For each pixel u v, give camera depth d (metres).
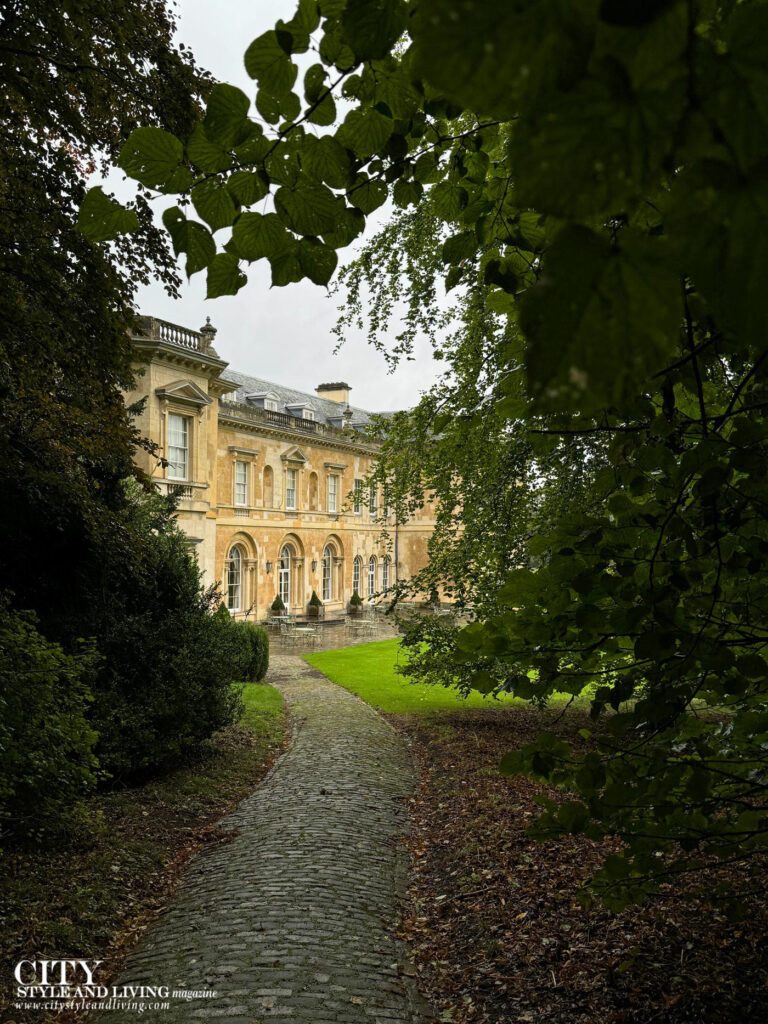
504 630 1.72
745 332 0.34
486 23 0.27
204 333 22.14
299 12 0.96
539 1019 3.36
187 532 21.19
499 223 1.70
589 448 5.18
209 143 1.00
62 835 5.42
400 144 1.54
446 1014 3.63
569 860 5.23
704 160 0.33
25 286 6.23
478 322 5.29
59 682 5.30
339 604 33.78
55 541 6.93
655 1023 3.02
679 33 0.30
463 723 11.05
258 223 1.09
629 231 0.40
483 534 6.09
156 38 6.35
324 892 5.11
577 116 0.30
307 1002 3.68
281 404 33.34
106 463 7.54
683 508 1.60
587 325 0.34
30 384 6.53
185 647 8.25
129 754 7.11
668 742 1.76
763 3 0.33
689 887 4.11
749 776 1.79
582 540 1.62
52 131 6.12
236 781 8.09
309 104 1.06
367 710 12.39
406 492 6.99
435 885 5.38
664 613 1.45
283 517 29.45
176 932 4.51
